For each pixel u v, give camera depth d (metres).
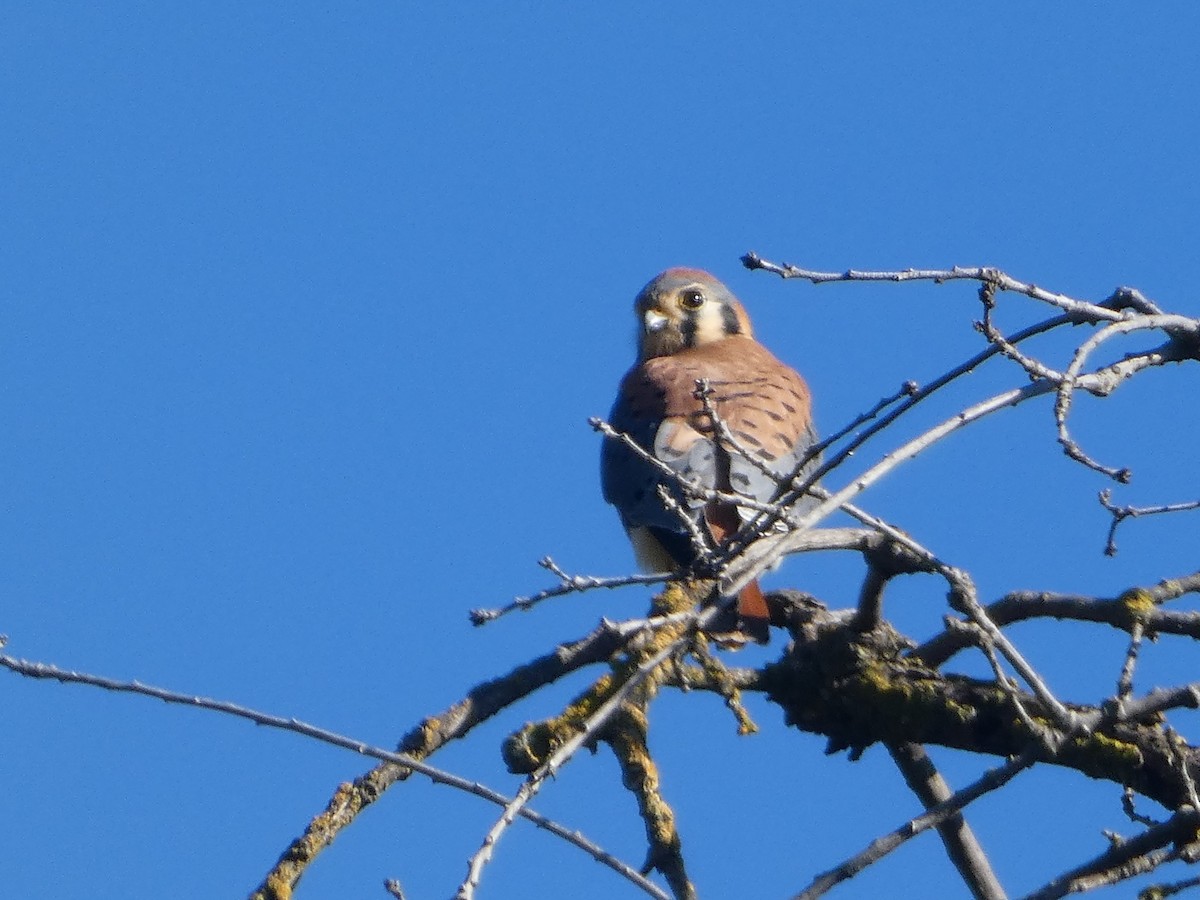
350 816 7.34
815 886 6.41
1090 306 6.84
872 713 8.88
